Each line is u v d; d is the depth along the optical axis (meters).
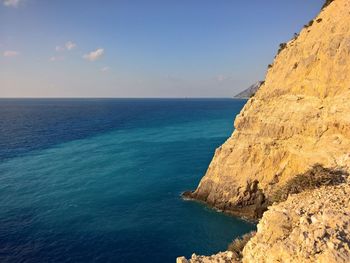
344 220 12.24
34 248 37.09
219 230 42.09
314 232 11.78
